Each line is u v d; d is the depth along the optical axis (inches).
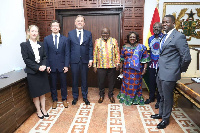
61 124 103.9
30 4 147.6
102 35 124.1
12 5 124.7
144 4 151.2
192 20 148.6
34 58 101.5
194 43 152.3
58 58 120.5
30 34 100.5
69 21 167.5
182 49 81.1
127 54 124.2
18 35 132.7
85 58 127.3
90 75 177.3
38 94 105.3
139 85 129.4
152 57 124.8
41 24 162.9
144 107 126.9
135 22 154.5
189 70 129.8
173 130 95.5
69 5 156.4
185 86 91.4
